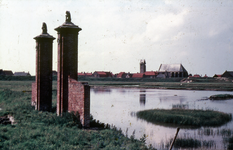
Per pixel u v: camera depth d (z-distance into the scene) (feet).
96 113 96.07
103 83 396.78
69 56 65.16
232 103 133.59
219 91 239.09
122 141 47.44
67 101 65.26
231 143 55.21
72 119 56.65
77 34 66.59
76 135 45.09
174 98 164.86
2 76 328.70
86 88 55.36
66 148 36.42
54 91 150.10
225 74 459.32
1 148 35.04
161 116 83.05
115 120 81.41
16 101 100.78
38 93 80.33
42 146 37.17
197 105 124.26
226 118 83.66
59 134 44.57
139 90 256.73
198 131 67.46
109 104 128.67
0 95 126.62
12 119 60.18
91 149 38.34
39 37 79.77
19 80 328.70
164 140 57.72
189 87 295.48
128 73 650.43
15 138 39.68
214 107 115.75
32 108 81.46
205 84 304.71
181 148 52.29
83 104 55.16
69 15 66.44
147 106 120.26
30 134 42.86
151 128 70.28
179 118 79.97
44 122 57.11
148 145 53.06
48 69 82.17
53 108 82.23
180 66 574.56
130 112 99.04
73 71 65.57
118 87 311.68
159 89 276.62
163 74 569.64
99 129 55.21
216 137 60.90
